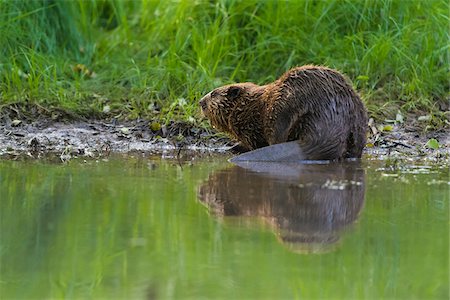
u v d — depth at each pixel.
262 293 5.46
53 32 14.92
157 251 6.36
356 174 9.88
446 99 13.68
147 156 11.43
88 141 12.33
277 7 14.85
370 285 5.65
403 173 10.00
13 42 14.41
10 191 8.58
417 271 5.95
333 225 7.21
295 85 11.06
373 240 6.69
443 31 14.25
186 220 7.35
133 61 14.07
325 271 5.88
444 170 10.27
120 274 5.84
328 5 14.80
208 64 14.08
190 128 12.77
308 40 14.51
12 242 6.61
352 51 14.30
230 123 11.95
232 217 7.48
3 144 11.99
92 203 8.00
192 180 9.32
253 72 14.34
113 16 16.25
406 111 13.39
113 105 13.41
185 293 5.46
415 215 7.61
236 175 9.70
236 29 14.72
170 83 13.89
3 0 14.58
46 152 11.57
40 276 5.86
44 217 7.41
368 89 13.88
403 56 14.09
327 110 10.88
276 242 6.62
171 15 15.25
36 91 13.45
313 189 8.80
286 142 11.07
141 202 8.05
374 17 14.80
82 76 14.10
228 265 6.01
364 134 11.22
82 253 6.32
